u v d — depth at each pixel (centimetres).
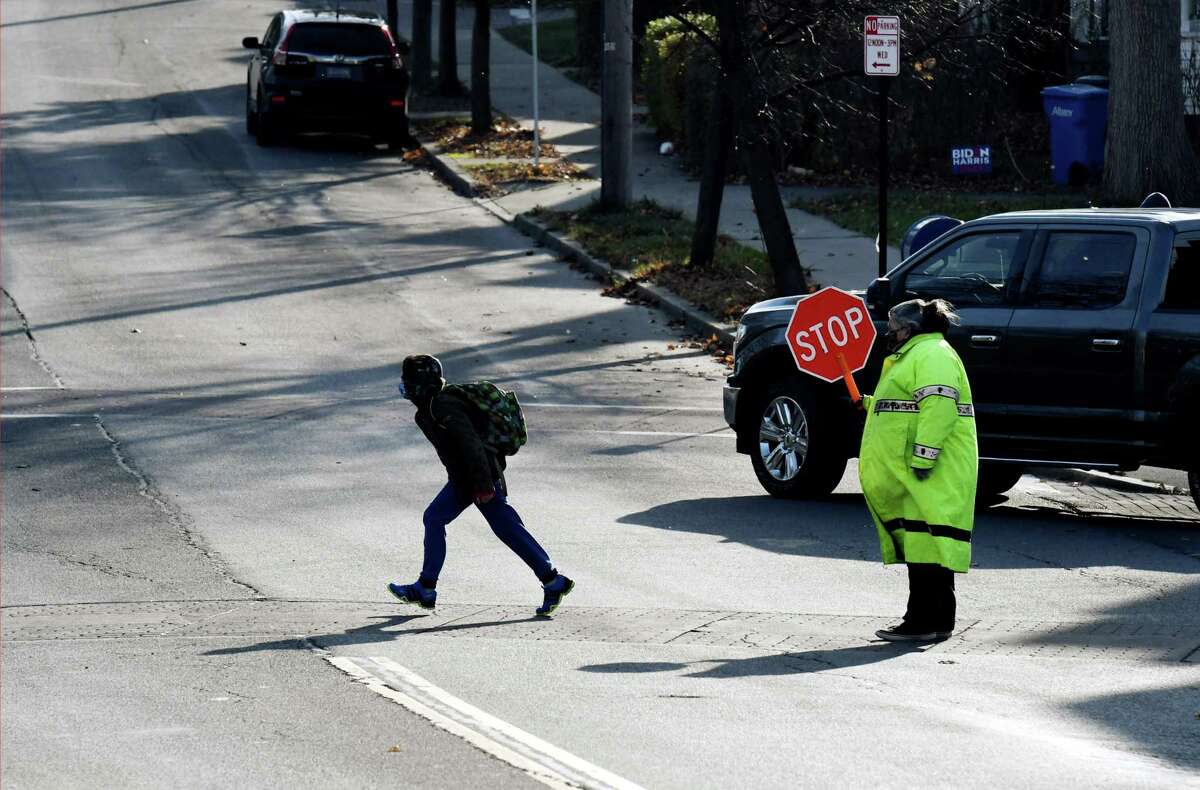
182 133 13938
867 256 9100
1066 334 4738
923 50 8244
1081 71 12294
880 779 2605
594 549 4431
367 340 7700
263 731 2888
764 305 5309
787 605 3875
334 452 5684
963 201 10500
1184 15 11606
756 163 7725
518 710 3017
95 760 2733
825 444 5038
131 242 9875
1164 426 4634
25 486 5141
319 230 10462
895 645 3528
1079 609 3831
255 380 6869
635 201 11044
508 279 9262
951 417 3516
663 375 7144
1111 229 4753
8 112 14688
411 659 3400
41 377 6856
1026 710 3017
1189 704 3058
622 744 2800
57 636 3603
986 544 4550
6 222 10325
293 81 12950
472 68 13925
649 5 16412
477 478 3672
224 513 4834
